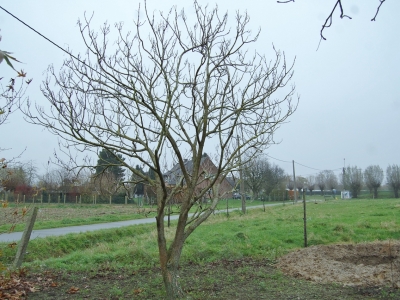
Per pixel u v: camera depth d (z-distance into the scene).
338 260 10.38
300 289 7.42
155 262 10.04
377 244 11.88
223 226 18.23
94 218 24.50
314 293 7.10
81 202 38.66
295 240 14.15
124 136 5.47
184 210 5.75
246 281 8.05
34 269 8.96
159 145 5.33
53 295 6.88
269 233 15.34
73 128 5.12
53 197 39.97
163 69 5.36
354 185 72.06
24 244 8.54
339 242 13.73
